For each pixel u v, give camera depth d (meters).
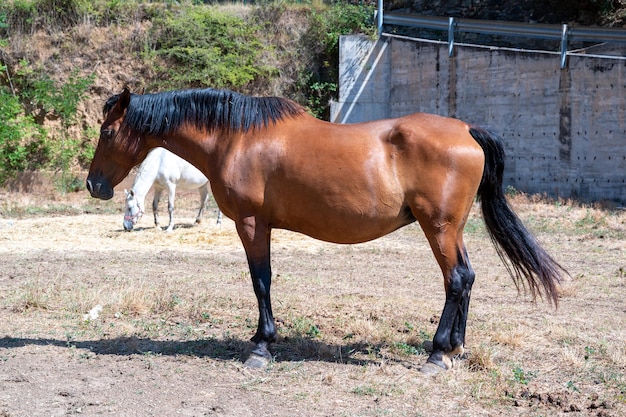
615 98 20.44
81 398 5.05
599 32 21.48
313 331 6.91
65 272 10.77
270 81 27.70
